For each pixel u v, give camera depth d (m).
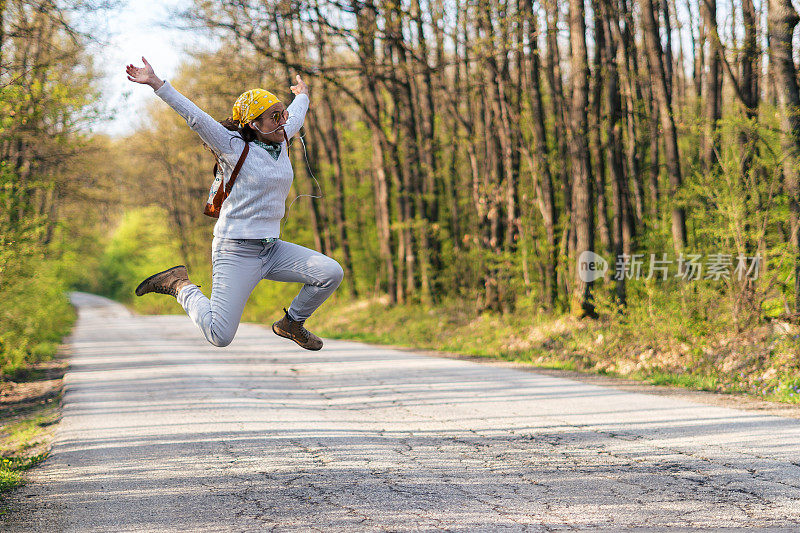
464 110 26.91
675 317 13.23
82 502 5.15
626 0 18.48
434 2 18.12
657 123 17.81
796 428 7.13
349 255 29.42
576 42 16.34
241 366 13.98
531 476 5.58
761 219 12.01
